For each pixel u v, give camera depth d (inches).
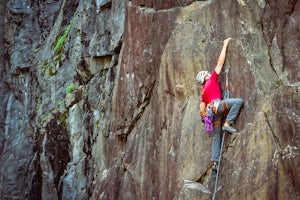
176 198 395.5
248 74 370.6
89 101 562.6
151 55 439.5
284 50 364.2
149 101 442.9
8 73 755.4
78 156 576.4
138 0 453.1
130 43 456.8
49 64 667.4
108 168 475.2
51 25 746.2
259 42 374.6
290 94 349.1
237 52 378.3
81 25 593.0
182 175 396.8
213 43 393.1
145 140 437.4
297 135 340.8
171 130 414.0
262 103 359.9
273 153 349.7
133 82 451.8
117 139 471.2
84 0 599.8
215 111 366.0
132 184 439.5
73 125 591.2
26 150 692.7
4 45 767.1
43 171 636.7
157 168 420.5
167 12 430.9
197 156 390.3
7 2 762.8
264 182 349.7
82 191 558.6
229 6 390.3
